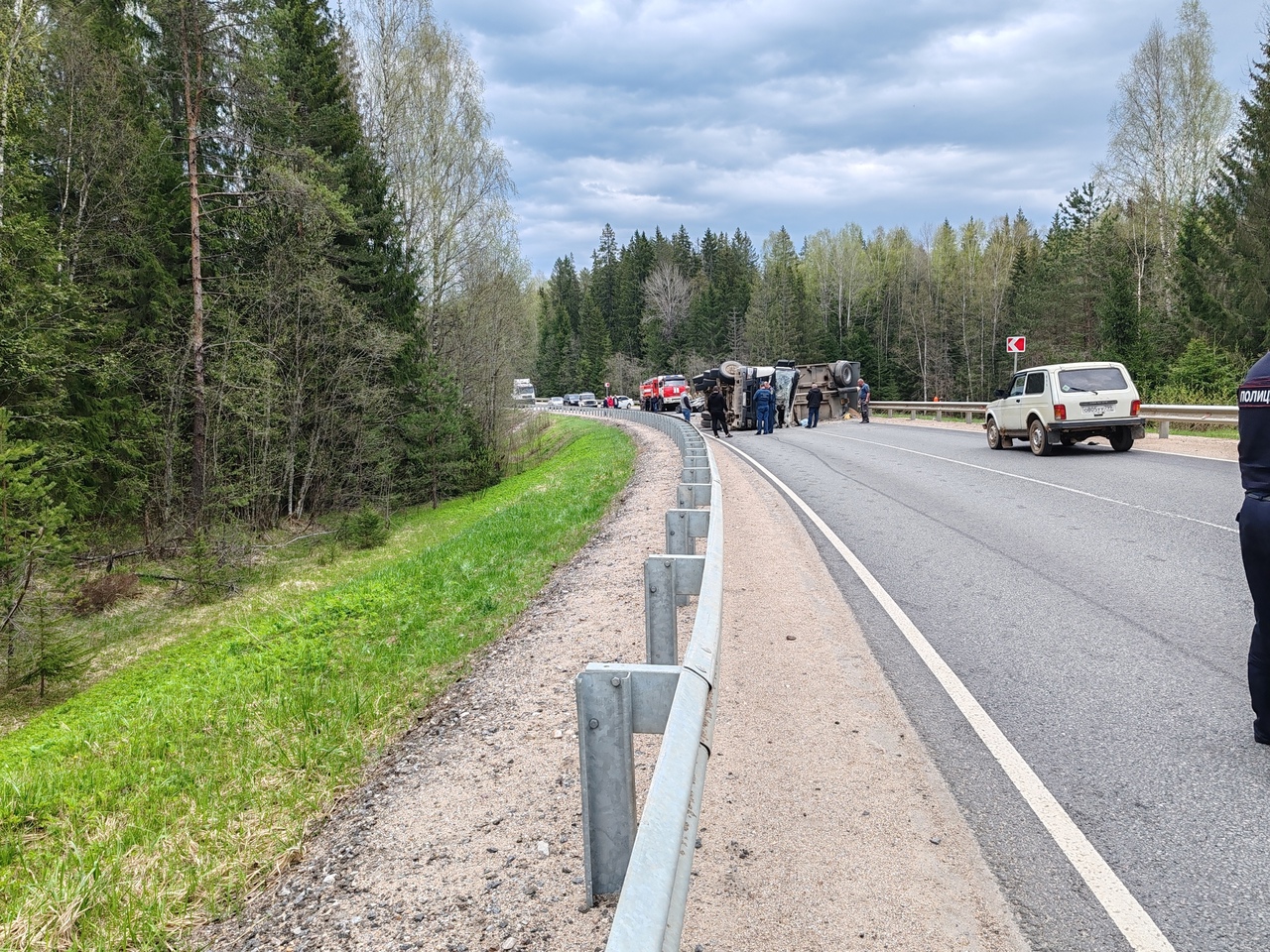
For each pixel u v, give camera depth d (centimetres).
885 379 7281
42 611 1196
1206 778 352
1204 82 3500
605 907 275
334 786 452
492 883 315
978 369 6681
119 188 1958
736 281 9156
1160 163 3484
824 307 8175
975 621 600
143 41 2262
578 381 11125
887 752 388
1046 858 298
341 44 3002
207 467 2188
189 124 2030
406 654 702
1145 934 253
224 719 618
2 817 496
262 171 2059
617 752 260
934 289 7394
